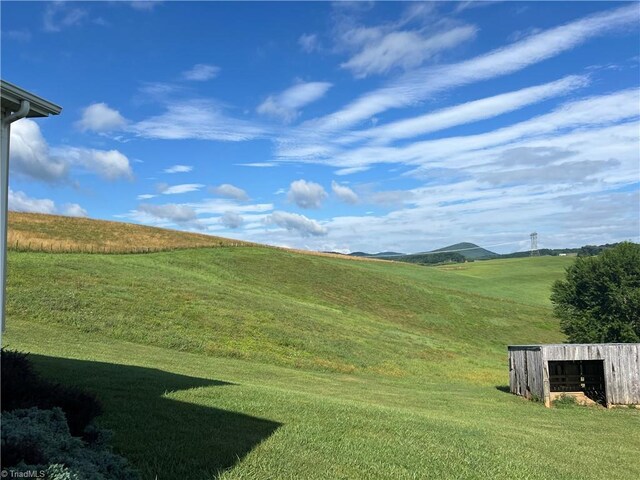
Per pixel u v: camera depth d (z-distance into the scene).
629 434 15.72
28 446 4.52
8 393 6.29
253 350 25.30
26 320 21.66
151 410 9.16
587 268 46.84
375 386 21.64
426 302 54.81
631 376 22.11
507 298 64.19
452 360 33.22
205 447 7.34
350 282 55.75
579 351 21.98
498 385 27.50
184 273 40.97
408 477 7.37
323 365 25.48
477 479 7.73
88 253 41.72
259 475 6.54
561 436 13.72
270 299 38.75
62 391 6.82
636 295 43.50
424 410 16.12
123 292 29.45
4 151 5.21
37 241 42.19
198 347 23.69
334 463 7.57
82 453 5.25
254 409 10.64
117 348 19.86
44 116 5.84
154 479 5.84
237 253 55.91
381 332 36.91
